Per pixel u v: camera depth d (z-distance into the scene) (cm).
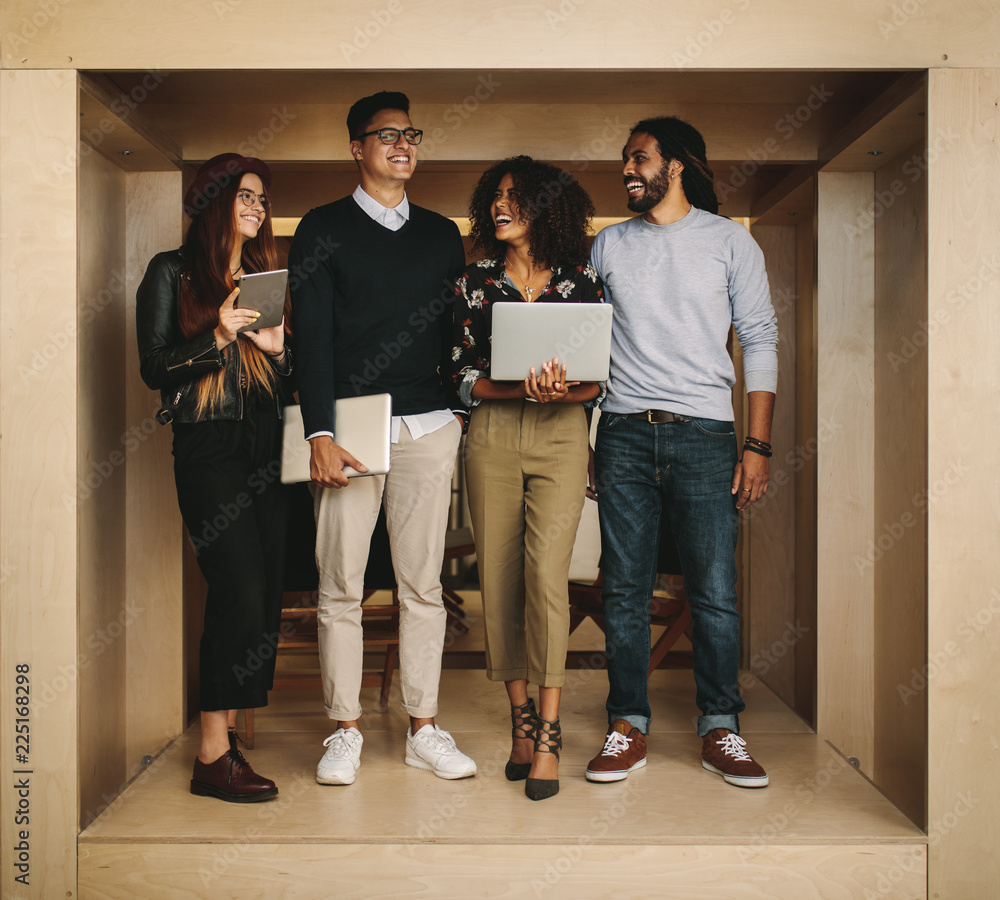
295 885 213
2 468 222
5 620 222
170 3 227
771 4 229
